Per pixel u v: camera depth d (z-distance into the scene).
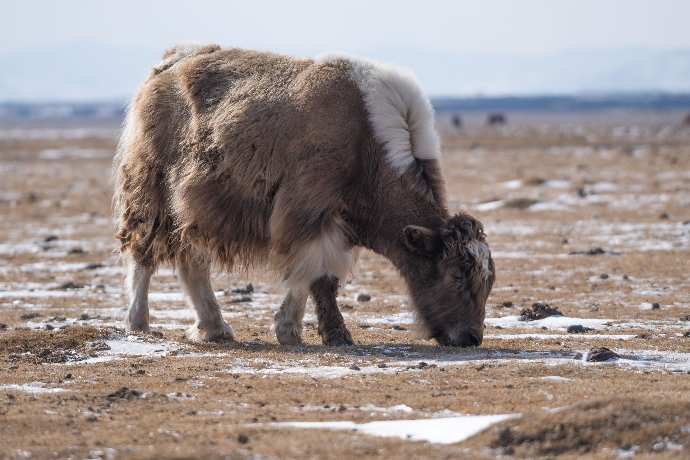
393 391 22.88
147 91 31.84
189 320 35.66
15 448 18.45
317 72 29.08
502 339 29.98
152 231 31.39
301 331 30.31
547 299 39.50
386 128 28.55
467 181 102.12
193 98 30.55
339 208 28.56
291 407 21.64
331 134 28.36
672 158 124.50
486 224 66.62
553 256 52.25
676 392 21.41
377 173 28.55
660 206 73.44
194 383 24.09
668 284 42.94
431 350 27.73
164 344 29.39
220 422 20.31
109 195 97.06
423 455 17.45
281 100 28.95
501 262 50.50
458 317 27.64
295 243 28.28
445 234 27.55
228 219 29.39
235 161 29.06
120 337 29.88
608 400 18.89
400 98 28.89
